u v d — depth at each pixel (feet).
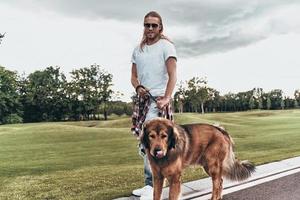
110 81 336.49
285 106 432.25
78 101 334.24
